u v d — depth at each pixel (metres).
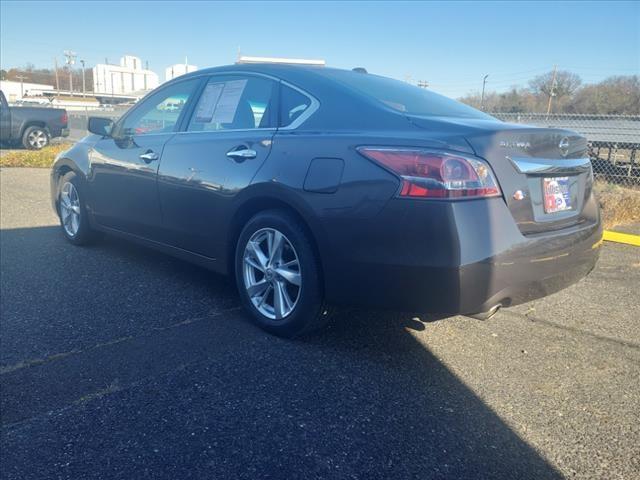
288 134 3.30
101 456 2.25
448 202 2.64
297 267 3.24
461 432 2.49
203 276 4.55
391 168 2.76
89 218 5.09
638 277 4.90
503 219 2.74
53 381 2.81
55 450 2.28
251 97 3.70
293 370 2.99
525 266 2.78
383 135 2.91
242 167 3.45
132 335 3.37
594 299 4.30
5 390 2.72
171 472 2.16
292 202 3.11
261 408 2.62
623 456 2.37
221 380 2.86
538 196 2.92
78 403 2.62
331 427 2.49
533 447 2.41
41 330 3.41
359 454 2.31
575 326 3.76
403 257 2.74
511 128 2.91
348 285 2.96
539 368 3.13
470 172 2.67
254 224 3.39
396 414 2.61
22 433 2.38
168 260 4.99
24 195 8.21
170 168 3.98
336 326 3.57
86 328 3.46
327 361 3.11
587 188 3.29
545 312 4.00
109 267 4.72
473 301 2.71
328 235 2.96
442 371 3.05
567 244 2.98
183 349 3.20
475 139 2.73
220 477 2.14
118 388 2.76
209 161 3.69
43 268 4.65
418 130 2.88
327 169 2.98
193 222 3.85
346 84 3.42
